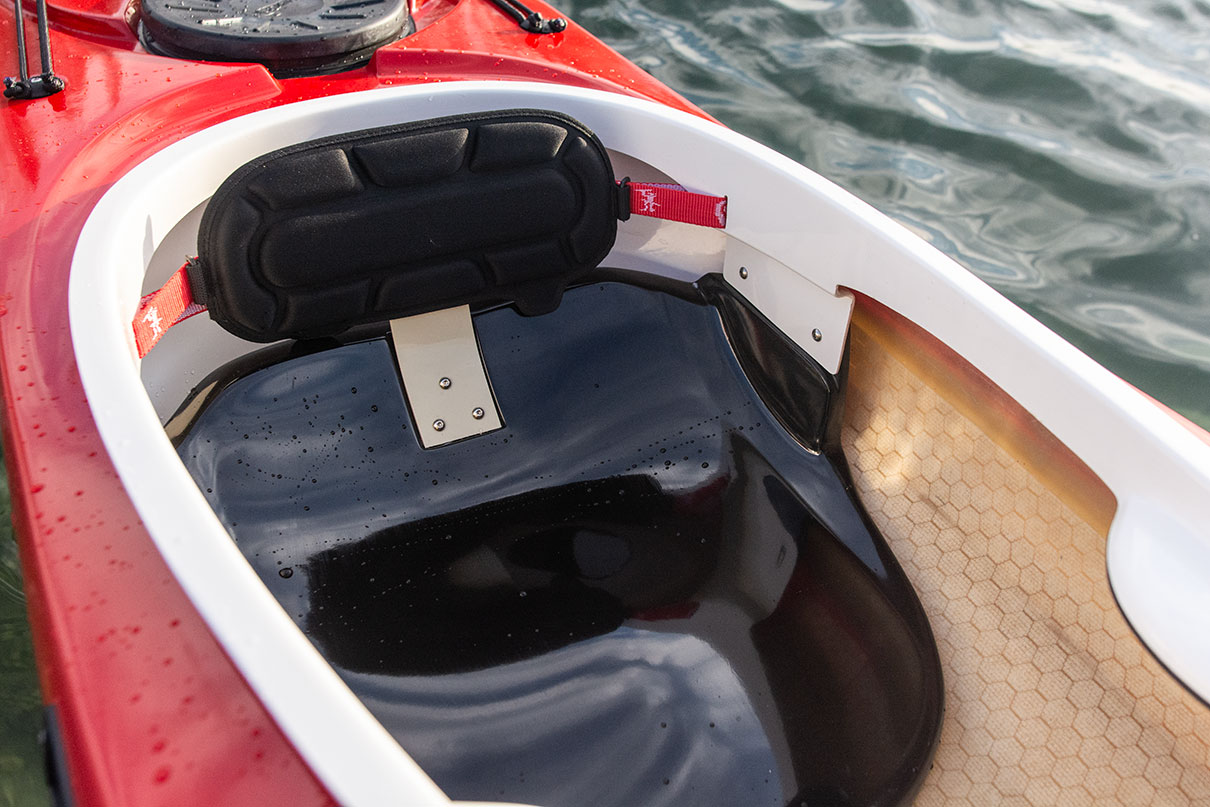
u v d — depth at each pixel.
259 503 1.29
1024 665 1.12
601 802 1.07
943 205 2.55
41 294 1.09
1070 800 1.05
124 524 0.83
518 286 1.40
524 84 1.45
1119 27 3.23
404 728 1.11
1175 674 0.88
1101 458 1.00
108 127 1.38
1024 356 1.05
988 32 3.20
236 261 1.20
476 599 1.26
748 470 1.38
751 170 1.30
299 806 0.63
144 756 0.66
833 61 3.06
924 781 1.10
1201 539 0.92
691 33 3.19
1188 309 2.28
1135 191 2.58
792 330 1.35
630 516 1.36
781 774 1.09
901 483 1.28
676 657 1.21
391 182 1.22
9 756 1.45
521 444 1.41
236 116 1.45
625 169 1.51
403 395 1.39
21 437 0.91
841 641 1.20
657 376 1.47
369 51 1.64
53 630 0.74
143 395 0.94
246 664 0.70
